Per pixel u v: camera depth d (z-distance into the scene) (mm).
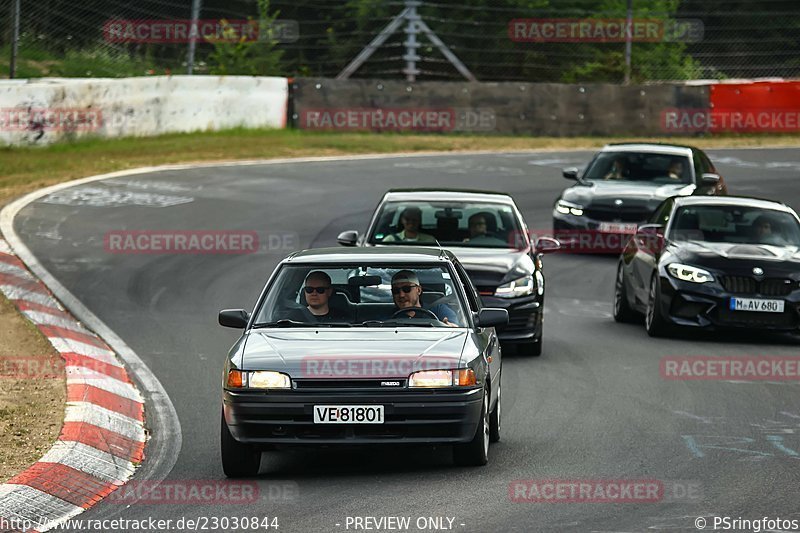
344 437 27062
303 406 26812
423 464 29109
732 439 31578
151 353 44188
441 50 135000
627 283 54125
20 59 109375
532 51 143375
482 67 145750
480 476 27453
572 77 141625
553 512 23953
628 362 44250
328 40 144375
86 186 82562
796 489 25969
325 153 104688
